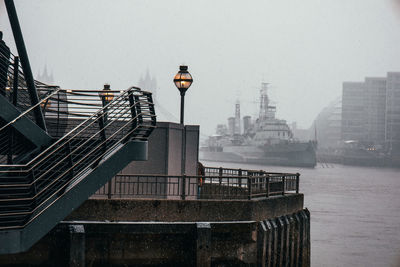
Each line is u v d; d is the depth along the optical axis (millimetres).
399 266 33438
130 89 13703
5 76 12242
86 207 15758
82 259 14828
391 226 52812
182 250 16031
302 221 21484
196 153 22125
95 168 12617
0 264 14953
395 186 122375
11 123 10914
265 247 17578
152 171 20312
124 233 15555
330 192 98625
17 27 11828
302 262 21438
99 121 13219
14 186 10789
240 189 22281
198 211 16609
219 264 16531
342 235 45750
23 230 10594
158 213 16250
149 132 14672
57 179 11125
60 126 16969
